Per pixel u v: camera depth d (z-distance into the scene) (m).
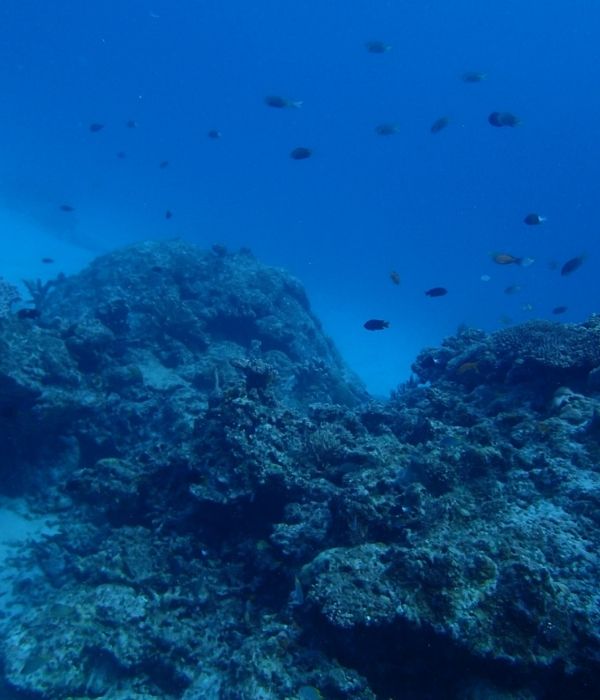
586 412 1.46
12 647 1.18
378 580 1.00
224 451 1.45
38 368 1.76
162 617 1.26
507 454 1.37
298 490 1.38
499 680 0.89
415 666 0.95
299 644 1.04
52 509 1.76
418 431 1.73
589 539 1.08
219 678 1.13
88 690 1.13
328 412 1.79
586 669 0.85
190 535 1.43
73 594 1.30
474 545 1.06
